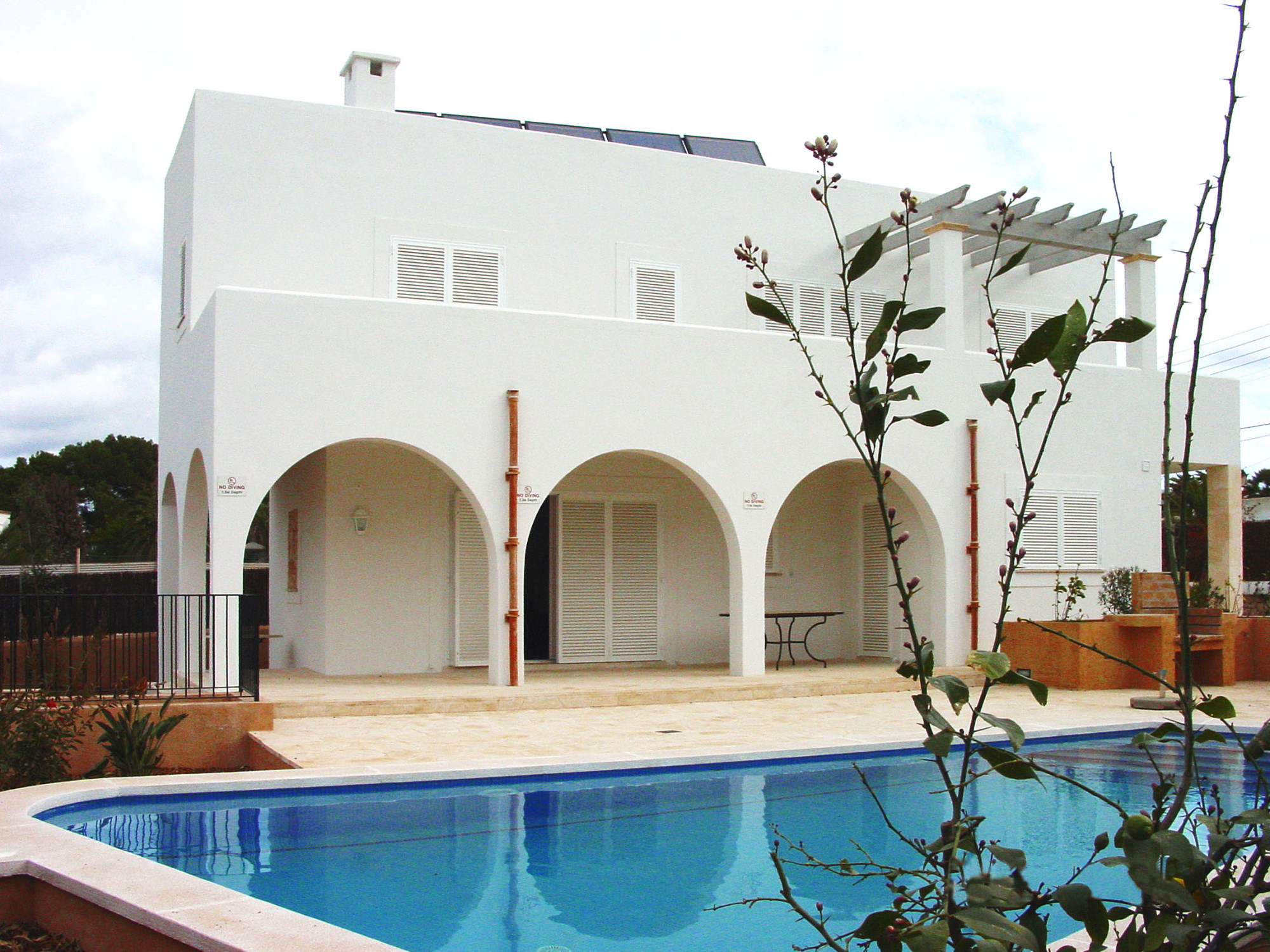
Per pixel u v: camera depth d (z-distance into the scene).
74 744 9.05
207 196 14.29
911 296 18.03
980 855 2.43
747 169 17.12
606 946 5.11
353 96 16.17
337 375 12.68
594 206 16.17
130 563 39.38
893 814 7.66
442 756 8.95
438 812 7.43
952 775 8.85
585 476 16.22
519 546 13.32
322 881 6.00
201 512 15.42
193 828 6.91
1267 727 2.38
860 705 12.70
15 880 4.98
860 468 17.17
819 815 7.60
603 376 13.96
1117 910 2.35
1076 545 16.75
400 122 15.20
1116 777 8.78
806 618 17.42
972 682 14.95
